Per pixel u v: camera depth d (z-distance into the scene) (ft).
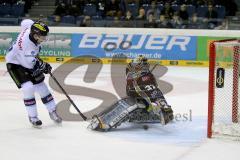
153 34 54.90
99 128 26.11
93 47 56.39
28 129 26.78
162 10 59.77
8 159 21.34
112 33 55.72
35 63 26.55
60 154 22.13
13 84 43.04
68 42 56.90
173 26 55.93
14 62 26.35
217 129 26.11
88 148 23.09
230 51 28.40
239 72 27.35
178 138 24.97
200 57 54.19
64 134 25.67
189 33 54.13
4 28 58.29
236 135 25.11
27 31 26.17
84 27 56.49
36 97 36.68
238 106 27.86
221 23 55.42
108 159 21.42
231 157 21.71
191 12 60.85
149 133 25.96
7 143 23.93
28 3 66.74
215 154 22.17
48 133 25.89
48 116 30.04
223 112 29.53
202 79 45.73
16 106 33.37
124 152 22.47
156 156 21.85
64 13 62.18
